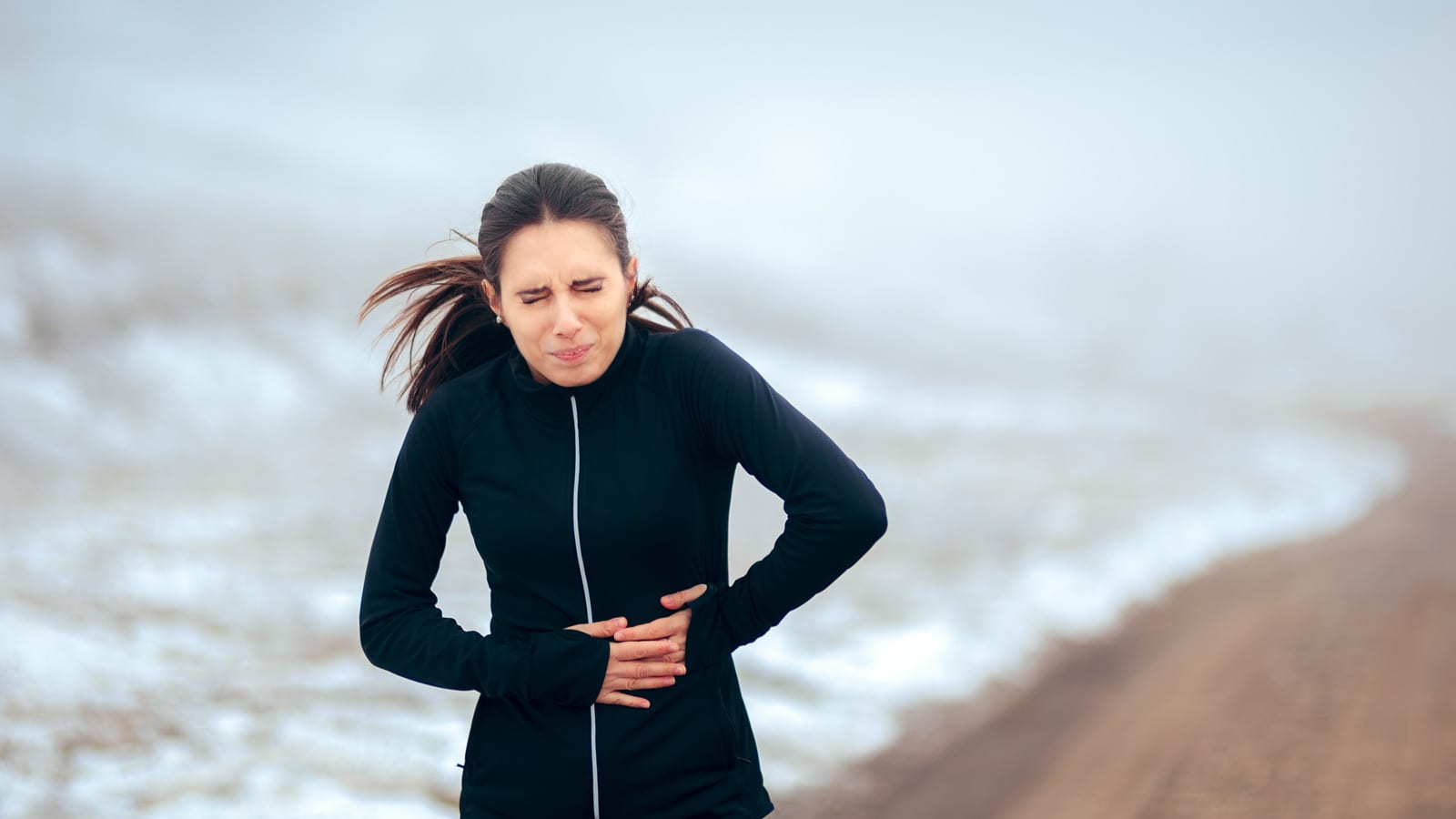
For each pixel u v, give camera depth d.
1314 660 9.60
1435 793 6.37
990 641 9.98
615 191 2.71
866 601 11.14
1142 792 6.51
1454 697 8.30
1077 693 8.70
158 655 8.07
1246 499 21.66
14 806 5.35
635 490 2.46
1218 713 8.09
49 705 6.73
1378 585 12.97
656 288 2.81
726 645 2.51
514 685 2.43
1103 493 20.36
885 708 7.99
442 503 2.65
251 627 9.11
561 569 2.50
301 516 14.36
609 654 2.42
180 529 12.99
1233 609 11.92
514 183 2.40
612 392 2.52
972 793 6.50
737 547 13.44
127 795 5.61
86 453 17.59
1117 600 12.16
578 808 2.51
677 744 2.52
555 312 2.35
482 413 2.57
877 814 6.12
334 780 5.97
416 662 2.52
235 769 6.05
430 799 5.80
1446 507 22.25
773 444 2.44
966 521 16.11
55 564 10.49
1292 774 6.77
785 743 7.13
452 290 2.80
